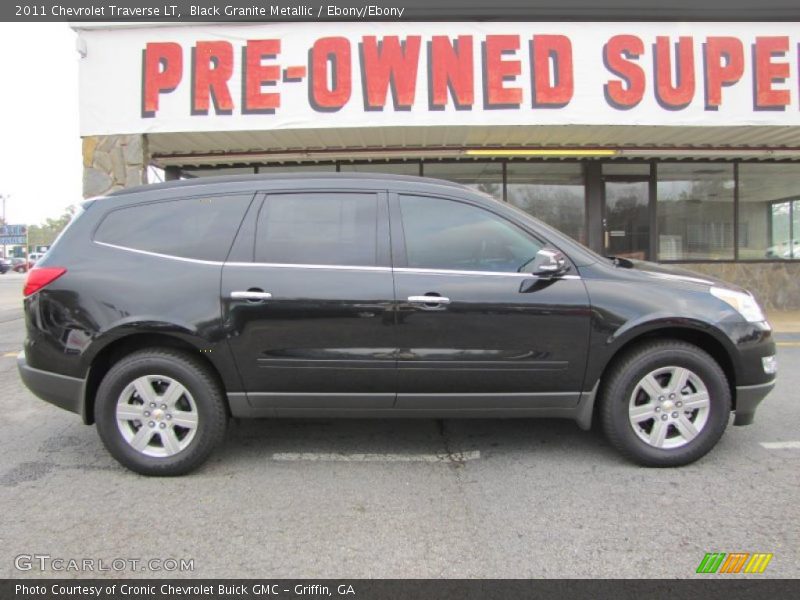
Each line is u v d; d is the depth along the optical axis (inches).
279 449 153.5
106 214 141.3
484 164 405.1
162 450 135.1
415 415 138.8
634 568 97.6
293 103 287.1
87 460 146.0
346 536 108.4
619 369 135.8
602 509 118.1
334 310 132.0
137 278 133.6
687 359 134.6
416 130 316.2
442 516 116.0
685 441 136.8
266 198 139.1
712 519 113.4
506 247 137.2
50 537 107.9
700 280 142.9
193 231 137.9
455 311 132.2
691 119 289.0
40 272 136.9
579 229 408.5
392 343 132.9
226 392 135.9
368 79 285.6
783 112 290.2
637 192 410.3
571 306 133.1
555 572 96.7
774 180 418.3
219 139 333.7
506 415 138.8
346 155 370.0
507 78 285.4
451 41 284.7
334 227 137.2
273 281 132.4
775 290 417.1
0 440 161.2
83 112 290.2
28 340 137.4
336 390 135.2
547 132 325.4
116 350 138.7
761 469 136.7
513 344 133.5
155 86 287.9
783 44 287.9
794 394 199.2
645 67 287.0
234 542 106.4
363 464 142.9
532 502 121.6
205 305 131.7
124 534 109.1
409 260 135.1
